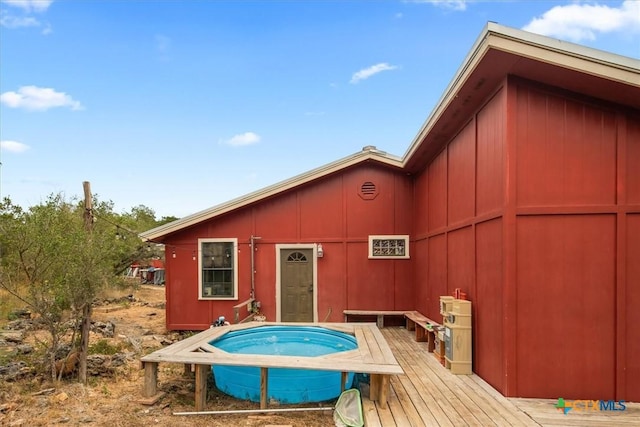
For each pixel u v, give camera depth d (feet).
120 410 13.08
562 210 13.43
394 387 14.85
